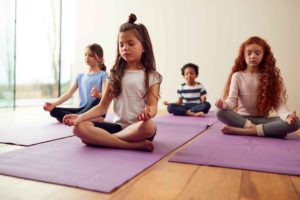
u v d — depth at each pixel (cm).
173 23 412
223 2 394
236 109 206
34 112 293
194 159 118
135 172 97
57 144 138
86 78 236
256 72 203
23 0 368
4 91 328
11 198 75
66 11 436
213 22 398
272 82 196
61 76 424
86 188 82
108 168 100
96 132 131
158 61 419
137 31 143
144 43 146
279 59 379
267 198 80
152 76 145
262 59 200
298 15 372
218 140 164
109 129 142
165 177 95
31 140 145
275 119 194
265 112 197
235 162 115
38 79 411
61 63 422
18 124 205
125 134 132
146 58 148
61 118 215
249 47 198
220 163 112
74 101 430
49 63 412
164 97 418
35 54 396
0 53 326
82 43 444
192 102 325
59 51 413
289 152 136
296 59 374
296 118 170
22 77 390
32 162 105
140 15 423
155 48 420
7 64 325
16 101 387
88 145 136
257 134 182
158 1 416
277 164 113
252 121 196
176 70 413
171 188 85
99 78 231
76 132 132
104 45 436
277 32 379
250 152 134
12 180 88
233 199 78
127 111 146
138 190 83
